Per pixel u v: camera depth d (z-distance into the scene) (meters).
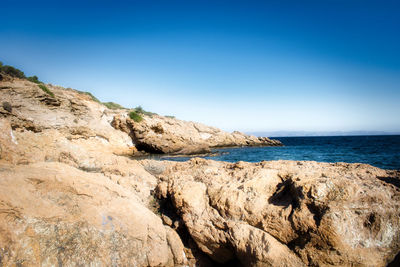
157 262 5.42
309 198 4.87
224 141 55.78
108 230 4.81
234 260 5.95
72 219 4.46
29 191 4.31
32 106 23.91
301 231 4.76
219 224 5.76
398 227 4.55
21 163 7.10
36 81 41.47
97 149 30.47
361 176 5.95
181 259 6.02
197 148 38.72
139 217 5.61
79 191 4.98
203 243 5.95
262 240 4.96
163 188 7.54
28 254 3.70
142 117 40.31
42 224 4.06
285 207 5.27
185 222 6.23
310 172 6.03
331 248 4.38
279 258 4.63
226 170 8.28
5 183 4.12
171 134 40.94
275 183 6.20
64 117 27.05
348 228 4.43
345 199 4.69
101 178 6.18
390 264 4.53
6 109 14.93
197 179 7.52
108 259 4.57
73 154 9.32
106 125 36.69
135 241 5.16
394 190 5.09
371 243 4.42
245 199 5.83
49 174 4.87
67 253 4.12
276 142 61.72
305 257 4.54
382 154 31.36
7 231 3.63
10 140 7.44
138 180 8.53
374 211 4.59
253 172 7.01
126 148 36.03
